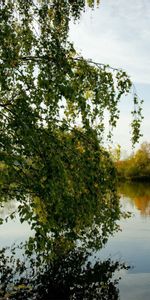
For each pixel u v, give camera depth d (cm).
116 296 1115
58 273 1245
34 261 1344
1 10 546
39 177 524
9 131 539
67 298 1095
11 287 1120
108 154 635
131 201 3853
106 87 611
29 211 498
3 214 2456
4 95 578
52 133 560
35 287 1126
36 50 581
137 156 8794
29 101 534
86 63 614
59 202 514
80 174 571
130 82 620
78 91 602
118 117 622
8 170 515
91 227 716
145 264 1438
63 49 595
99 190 612
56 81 536
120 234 2047
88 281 1206
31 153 534
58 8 683
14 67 548
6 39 543
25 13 637
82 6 697
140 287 1189
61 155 550
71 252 1364
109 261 1441
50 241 521
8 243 1734
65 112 632
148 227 2288
